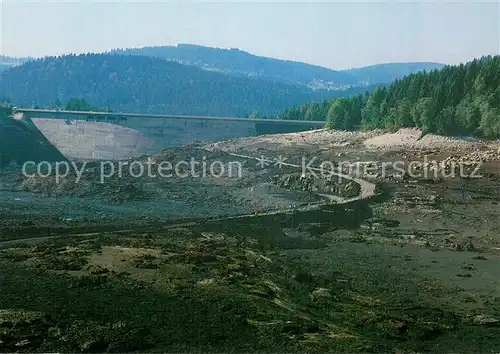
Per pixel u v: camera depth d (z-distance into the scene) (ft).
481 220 342.64
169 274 192.65
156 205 440.45
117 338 138.10
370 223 340.80
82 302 160.76
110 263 202.18
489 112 587.27
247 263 220.23
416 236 309.63
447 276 228.43
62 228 299.38
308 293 191.21
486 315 176.76
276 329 152.35
